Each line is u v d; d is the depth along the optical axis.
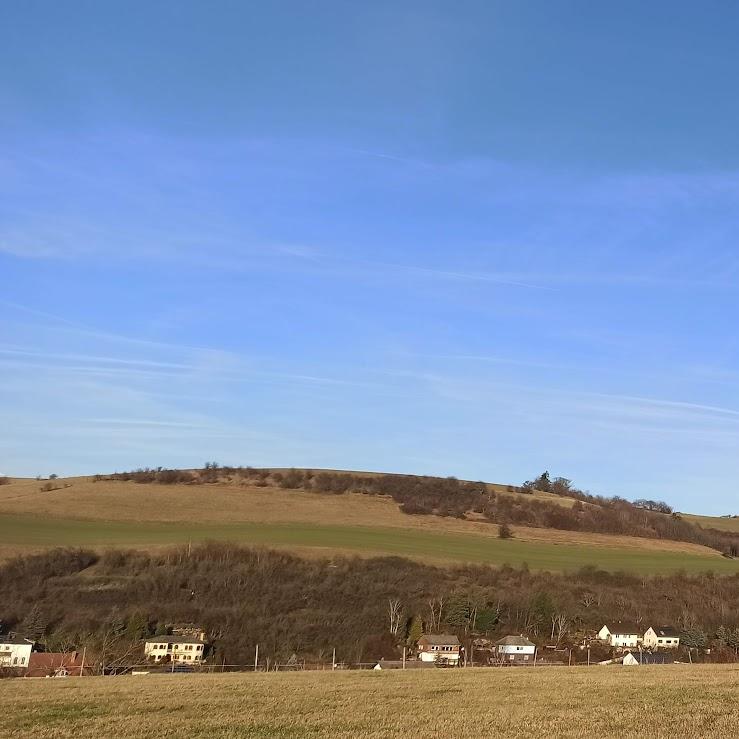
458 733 19.38
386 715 22.67
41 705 25.53
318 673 39.59
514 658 66.88
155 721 21.89
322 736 19.25
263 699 26.73
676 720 21.00
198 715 23.05
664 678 33.66
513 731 19.52
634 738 18.16
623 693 27.36
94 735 19.83
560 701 25.36
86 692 29.59
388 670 41.44
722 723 20.41
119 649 58.88
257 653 59.03
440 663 61.12
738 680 32.41
